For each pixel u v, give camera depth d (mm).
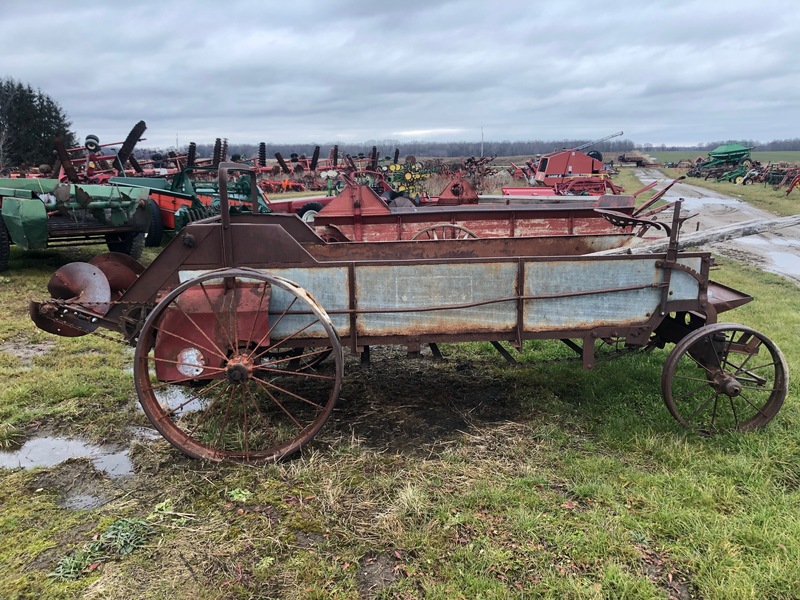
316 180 25672
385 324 4000
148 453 3906
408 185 21375
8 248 9172
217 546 2975
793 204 22641
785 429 4148
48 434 4230
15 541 3016
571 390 4984
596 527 3076
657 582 2734
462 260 3934
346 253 5414
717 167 41688
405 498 3305
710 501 3312
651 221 4812
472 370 5465
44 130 34938
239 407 4562
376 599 2627
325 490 3441
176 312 3717
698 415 4355
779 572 2732
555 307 4105
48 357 5703
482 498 3346
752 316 7199
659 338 4887
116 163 15500
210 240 3895
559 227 9203
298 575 2766
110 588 2689
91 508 3324
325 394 4902
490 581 2688
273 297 3889
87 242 10172
